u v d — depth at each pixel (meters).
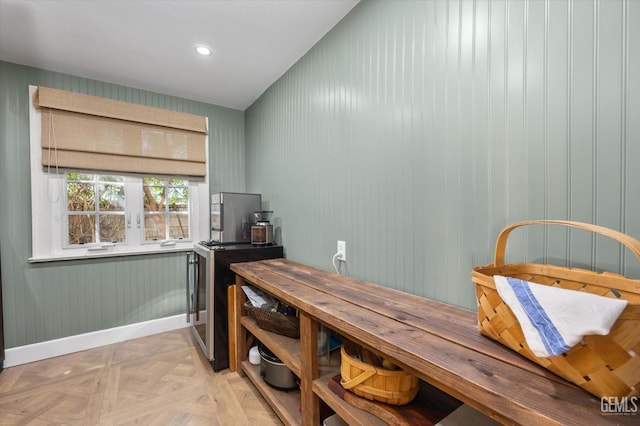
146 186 2.46
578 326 0.46
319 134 1.75
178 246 2.58
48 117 2.02
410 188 1.18
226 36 1.72
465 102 0.99
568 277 0.69
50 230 2.08
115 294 2.30
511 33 0.87
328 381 1.09
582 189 0.74
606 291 0.62
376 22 1.34
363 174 1.42
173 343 2.26
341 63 1.56
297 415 1.26
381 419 0.88
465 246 0.99
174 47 1.82
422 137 1.13
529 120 0.83
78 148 2.11
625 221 0.67
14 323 1.95
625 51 0.67
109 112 2.21
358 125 1.45
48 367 1.90
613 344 0.45
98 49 1.84
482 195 0.95
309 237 1.85
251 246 2.10
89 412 1.45
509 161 0.88
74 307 2.15
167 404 1.51
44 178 2.05
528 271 0.78
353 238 1.48
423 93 1.13
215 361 1.83
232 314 1.85
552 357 0.52
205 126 2.67
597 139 0.71
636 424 0.43
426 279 1.12
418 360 0.64
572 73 0.75
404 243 1.21
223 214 2.24
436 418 0.85
